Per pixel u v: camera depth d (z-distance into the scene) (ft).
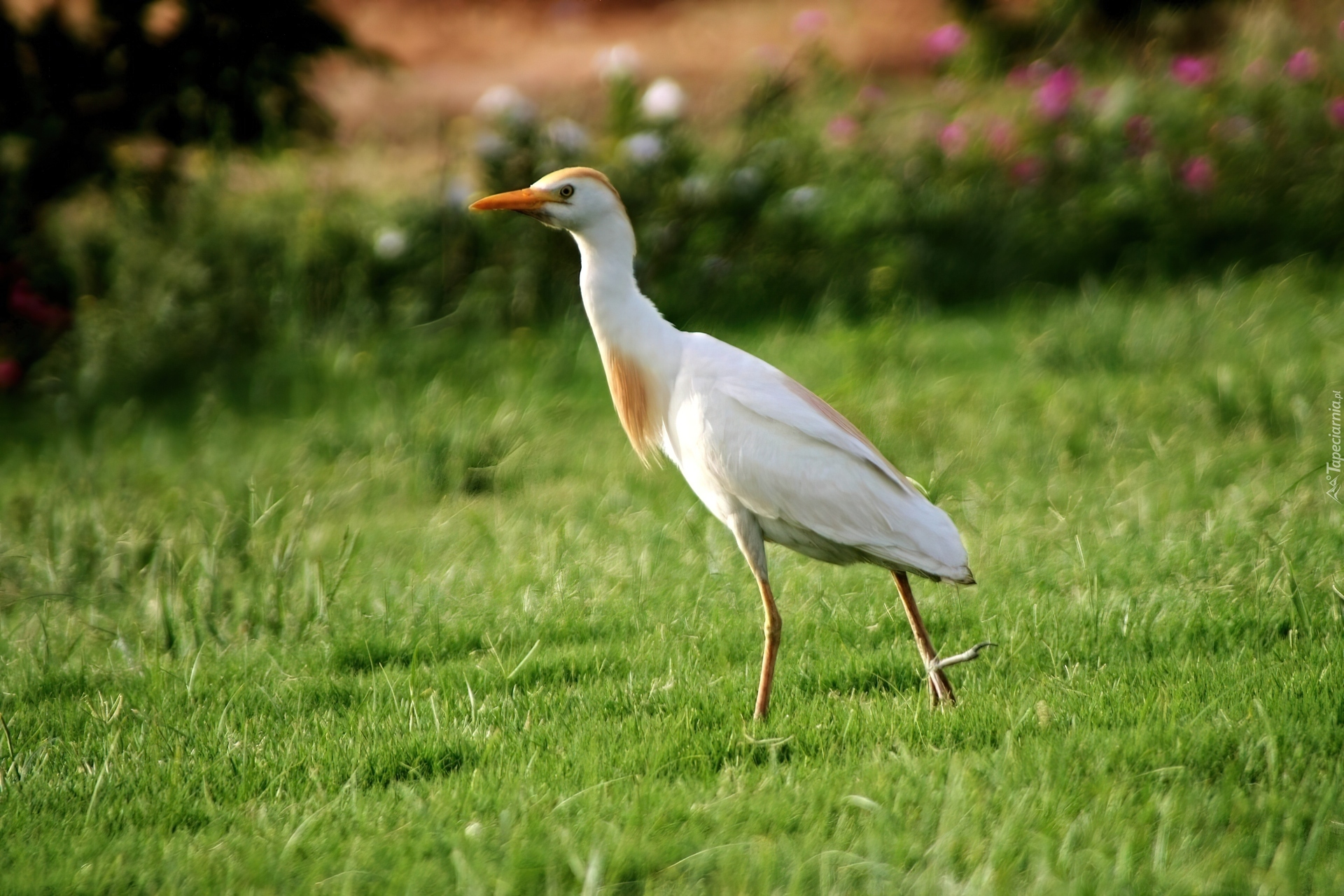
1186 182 56.03
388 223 59.00
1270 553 26.99
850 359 46.68
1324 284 49.90
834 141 63.21
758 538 24.77
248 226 58.44
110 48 54.13
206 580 30.35
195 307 53.88
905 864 17.13
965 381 44.80
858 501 23.41
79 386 50.90
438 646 27.96
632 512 35.60
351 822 19.35
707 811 18.81
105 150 54.95
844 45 107.34
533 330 53.42
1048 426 39.11
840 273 56.24
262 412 48.67
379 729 23.07
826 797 19.01
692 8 125.80
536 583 30.76
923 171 61.00
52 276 55.42
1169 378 41.75
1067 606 26.84
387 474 40.57
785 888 16.78
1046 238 56.59
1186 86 61.00
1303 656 23.17
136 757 22.24
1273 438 36.37
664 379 25.52
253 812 20.16
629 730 22.35
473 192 57.72
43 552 33.04
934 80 86.89
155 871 17.99
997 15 84.58
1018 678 23.77
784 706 23.41
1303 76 59.16
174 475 41.60
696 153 59.41
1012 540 30.73
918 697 23.41
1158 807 17.83
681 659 25.93
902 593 23.86
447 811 19.27
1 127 53.72
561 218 25.36
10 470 44.06
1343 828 16.94
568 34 122.31
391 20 128.67
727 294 55.83
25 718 24.66
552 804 19.58
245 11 54.13
